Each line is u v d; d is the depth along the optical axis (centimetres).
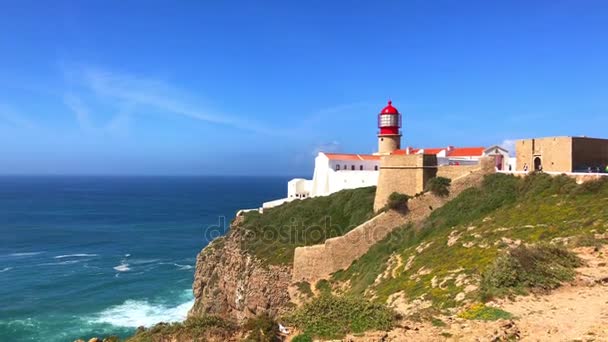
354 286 3703
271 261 4856
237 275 5250
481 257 2688
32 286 6781
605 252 2383
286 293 4494
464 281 2352
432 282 2569
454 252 3020
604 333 1491
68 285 6881
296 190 7606
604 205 2986
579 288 2012
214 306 5403
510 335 1536
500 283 2083
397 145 6675
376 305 1850
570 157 4041
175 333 1905
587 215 2922
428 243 3541
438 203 4322
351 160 7100
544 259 2256
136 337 1988
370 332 1648
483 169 4412
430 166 4684
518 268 2138
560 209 3177
